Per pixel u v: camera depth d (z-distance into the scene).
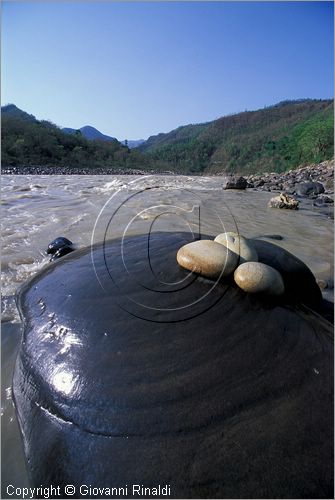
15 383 2.20
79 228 5.90
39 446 1.76
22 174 23.58
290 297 2.62
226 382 1.85
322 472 1.51
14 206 8.24
